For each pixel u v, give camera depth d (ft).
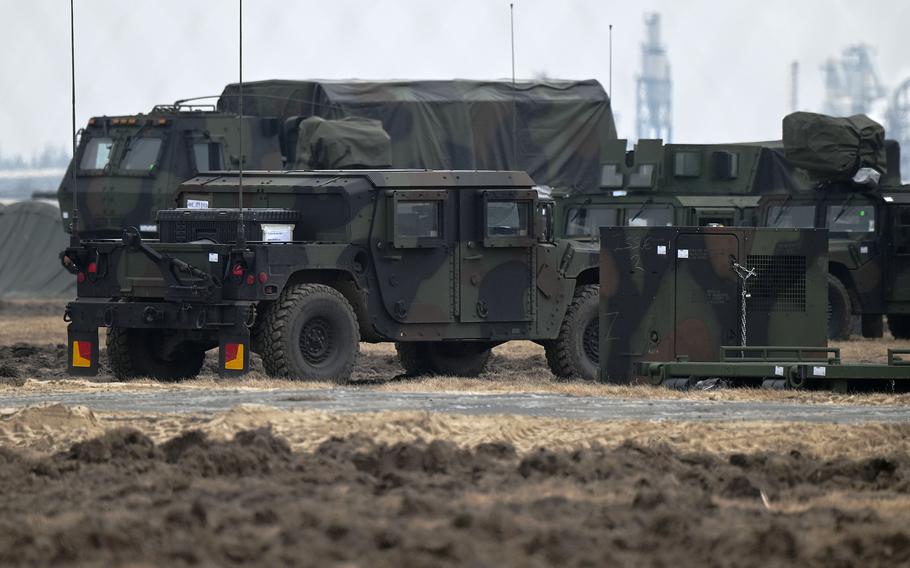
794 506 127.54
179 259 219.20
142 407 172.04
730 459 143.84
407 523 114.93
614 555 107.86
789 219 351.87
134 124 340.39
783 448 151.53
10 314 414.21
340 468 136.67
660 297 230.27
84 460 141.90
